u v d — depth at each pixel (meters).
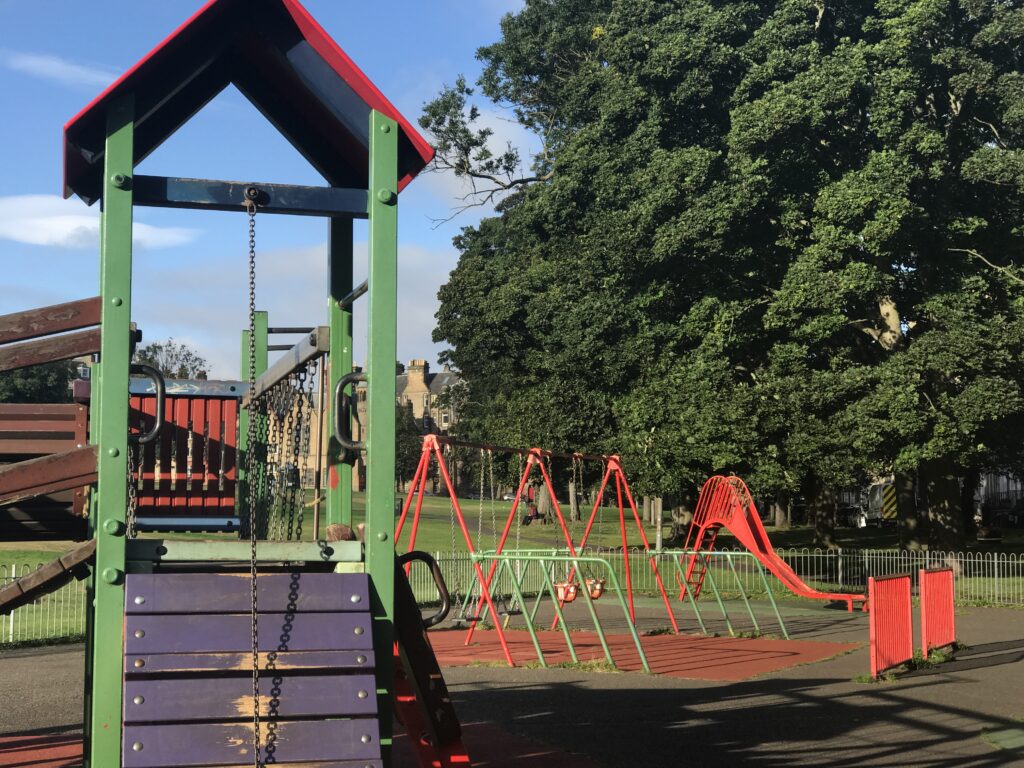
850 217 25.11
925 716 9.20
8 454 7.95
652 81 29.80
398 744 7.86
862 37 28.72
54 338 4.79
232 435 8.76
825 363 29.27
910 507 31.75
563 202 33.12
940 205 26.06
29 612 18.72
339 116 4.65
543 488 58.31
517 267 38.53
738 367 29.62
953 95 26.69
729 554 17.36
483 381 54.66
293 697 3.90
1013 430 26.94
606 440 32.38
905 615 12.46
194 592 4.05
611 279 31.38
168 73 4.44
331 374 5.48
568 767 7.05
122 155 4.24
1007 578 24.66
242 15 4.59
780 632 17.02
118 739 3.99
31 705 9.79
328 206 4.54
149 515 8.51
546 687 10.76
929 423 24.80
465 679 11.32
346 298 5.32
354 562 4.69
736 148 26.94
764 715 9.19
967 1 25.20
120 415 4.14
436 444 12.62
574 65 42.72
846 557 27.44
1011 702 9.96
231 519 8.63
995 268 26.14
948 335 24.41
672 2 30.48
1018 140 26.00
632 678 11.44
